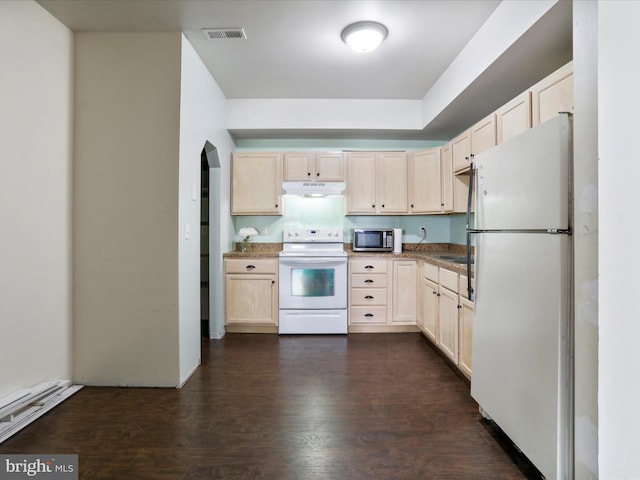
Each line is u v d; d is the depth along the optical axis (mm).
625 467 1202
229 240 3895
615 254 1180
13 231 1941
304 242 4035
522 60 2215
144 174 2391
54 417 1996
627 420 1194
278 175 3885
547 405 1379
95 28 2334
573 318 1312
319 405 2139
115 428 1883
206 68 2961
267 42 2557
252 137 4102
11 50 1903
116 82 2381
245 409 2090
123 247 2400
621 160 1172
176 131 2389
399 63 2902
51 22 2184
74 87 2381
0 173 1856
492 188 1802
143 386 2406
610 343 1189
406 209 3898
